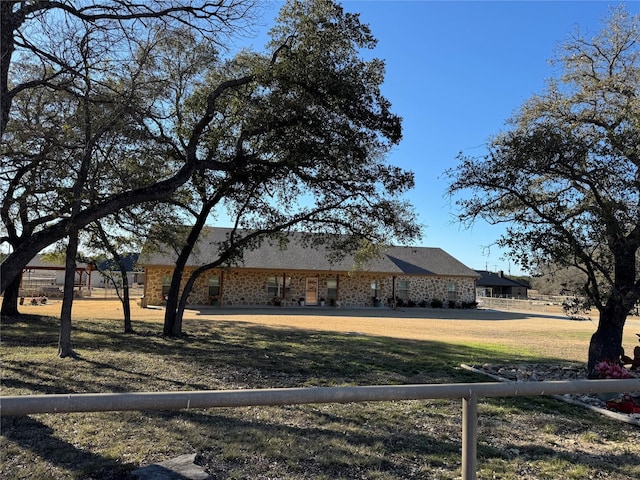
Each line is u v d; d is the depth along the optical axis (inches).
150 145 449.1
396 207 542.6
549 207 343.3
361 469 167.2
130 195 317.1
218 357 414.3
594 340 374.0
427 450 189.5
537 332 831.1
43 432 191.5
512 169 339.3
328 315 1039.6
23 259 255.8
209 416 222.4
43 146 328.2
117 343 480.1
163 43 374.6
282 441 190.7
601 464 183.8
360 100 403.2
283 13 411.5
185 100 472.1
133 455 170.4
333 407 251.4
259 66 418.6
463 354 495.2
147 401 76.3
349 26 401.1
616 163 319.6
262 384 313.4
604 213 314.3
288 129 423.5
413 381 340.8
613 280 366.3
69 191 327.3
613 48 404.5
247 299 1227.2
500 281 2266.2
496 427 230.1
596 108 380.2
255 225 590.6
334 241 589.6
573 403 289.1
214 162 401.1
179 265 579.2
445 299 1416.1
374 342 568.4
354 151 418.6
